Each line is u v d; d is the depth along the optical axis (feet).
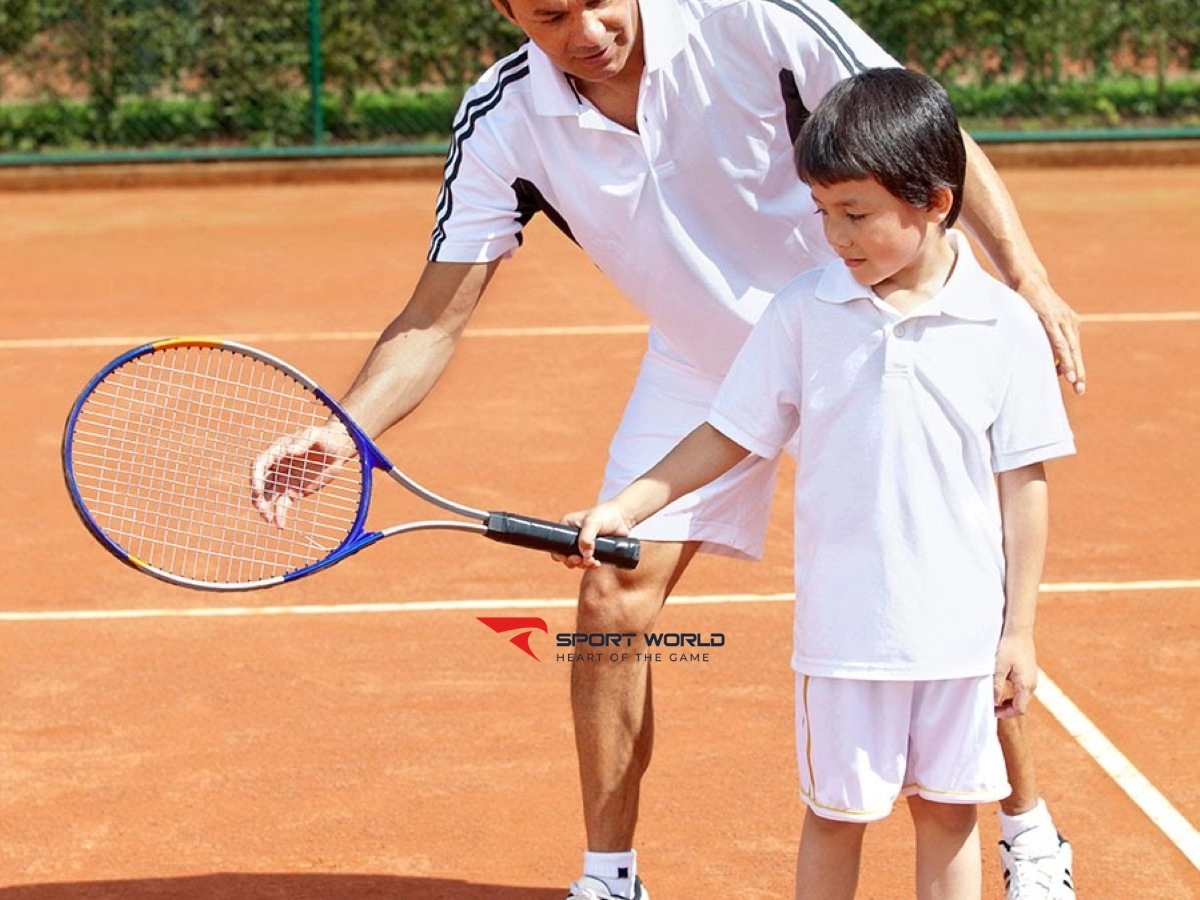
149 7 90.02
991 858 22.00
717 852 22.06
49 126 91.15
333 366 50.75
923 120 15.98
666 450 20.95
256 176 87.45
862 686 16.99
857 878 18.03
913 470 16.62
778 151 19.54
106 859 22.08
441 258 20.06
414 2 90.33
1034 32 91.86
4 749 25.43
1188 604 30.68
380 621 30.53
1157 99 93.56
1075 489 37.52
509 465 39.88
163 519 27.91
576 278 62.80
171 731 26.02
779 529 35.22
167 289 62.49
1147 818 22.76
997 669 17.07
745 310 20.06
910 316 16.51
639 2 18.57
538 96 19.24
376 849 22.29
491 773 24.45
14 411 45.60
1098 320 54.75
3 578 33.09
